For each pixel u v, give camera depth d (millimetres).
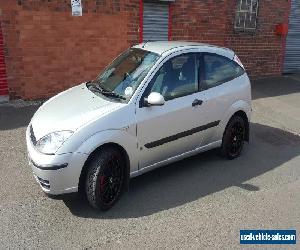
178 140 5180
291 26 13242
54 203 4590
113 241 3910
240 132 6195
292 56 13648
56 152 4094
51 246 3799
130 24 9711
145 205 4637
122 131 4465
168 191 5012
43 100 8984
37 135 4355
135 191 4984
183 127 5188
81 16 8977
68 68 9180
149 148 4832
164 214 4449
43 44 8727
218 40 11609
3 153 5996
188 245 3883
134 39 9891
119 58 5750
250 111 6340
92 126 4258
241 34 12078
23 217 4281
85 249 3766
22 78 8711
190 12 10742
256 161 6133
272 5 12492
